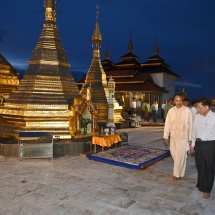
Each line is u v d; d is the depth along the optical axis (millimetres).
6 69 17359
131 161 7938
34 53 10750
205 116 5449
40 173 6777
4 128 9859
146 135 14289
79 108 9805
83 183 6086
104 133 10016
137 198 5277
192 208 4867
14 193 5371
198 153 5465
